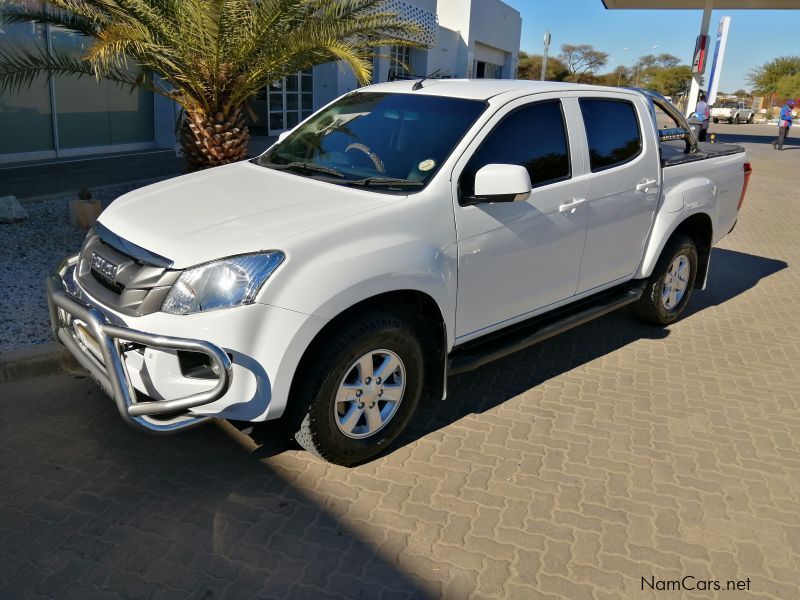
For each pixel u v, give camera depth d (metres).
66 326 3.65
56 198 8.62
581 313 4.79
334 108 4.82
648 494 3.53
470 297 3.89
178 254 3.11
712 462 3.86
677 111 5.75
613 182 4.74
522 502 3.42
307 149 4.46
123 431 3.87
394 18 7.39
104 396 4.22
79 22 6.90
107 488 3.37
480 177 3.62
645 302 5.68
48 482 3.39
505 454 3.84
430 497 3.42
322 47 6.75
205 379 3.12
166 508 3.25
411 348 3.61
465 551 3.05
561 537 3.17
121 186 9.41
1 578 2.77
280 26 6.79
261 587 2.79
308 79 16.23
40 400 4.14
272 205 3.55
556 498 3.46
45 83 9.74
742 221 11.22
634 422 4.28
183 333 3.02
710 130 35.66
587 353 5.37
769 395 4.75
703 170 5.77
